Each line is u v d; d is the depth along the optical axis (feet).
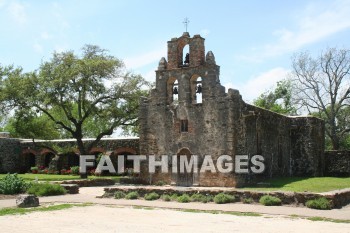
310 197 60.70
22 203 61.36
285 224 46.80
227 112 92.89
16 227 45.14
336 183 93.61
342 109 185.06
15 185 78.84
